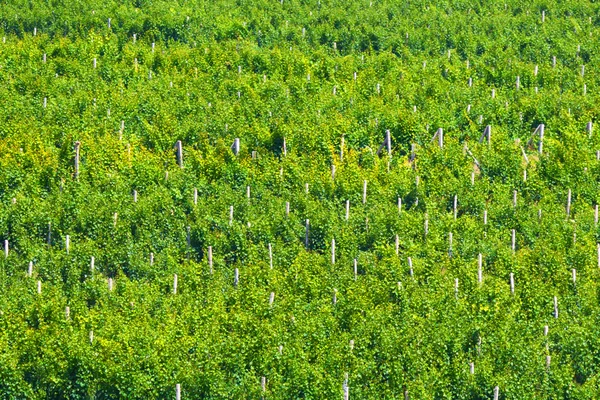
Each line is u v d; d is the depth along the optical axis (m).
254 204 88.62
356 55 116.31
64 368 69.81
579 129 101.00
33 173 88.88
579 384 74.00
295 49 115.81
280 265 82.62
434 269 81.31
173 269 81.06
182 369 69.56
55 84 104.31
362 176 90.88
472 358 72.38
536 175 92.81
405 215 86.12
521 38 120.19
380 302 78.00
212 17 121.69
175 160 93.38
